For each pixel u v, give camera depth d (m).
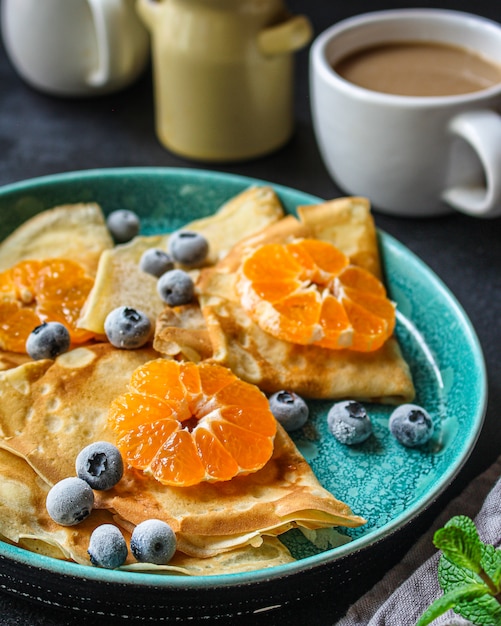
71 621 0.58
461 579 0.56
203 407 0.61
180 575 0.57
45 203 0.72
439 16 0.76
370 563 0.58
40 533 0.58
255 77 0.76
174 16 0.75
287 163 0.80
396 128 0.72
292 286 0.66
